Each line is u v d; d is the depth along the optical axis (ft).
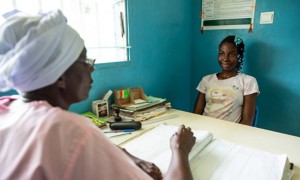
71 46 1.55
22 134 1.34
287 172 2.41
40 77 1.45
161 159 2.65
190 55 7.18
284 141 3.22
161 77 6.12
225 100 5.42
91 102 4.46
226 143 3.07
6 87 1.54
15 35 1.43
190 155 2.63
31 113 1.42
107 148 1.43
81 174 1.30
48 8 3.82
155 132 3.51
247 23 6.01
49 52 1.42
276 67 5.83
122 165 1.45
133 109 4.23
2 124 1.46
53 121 1.33
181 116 4.41
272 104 6.08
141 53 5.38
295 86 5.65
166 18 5.91
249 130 3.66
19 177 1.24
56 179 1.25
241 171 2.40
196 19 6.89
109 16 4.83
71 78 1.67
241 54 5.86
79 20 4.32
